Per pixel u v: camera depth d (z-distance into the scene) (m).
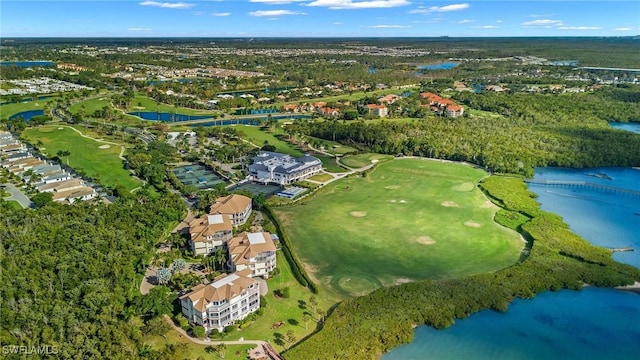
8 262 146.38
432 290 147.50
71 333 118.62
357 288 151.75
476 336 131.25
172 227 193.12
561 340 130.50
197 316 128.12
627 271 160.50
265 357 119.19
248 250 155.62
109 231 172.38
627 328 135.50
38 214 184.25
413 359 122.00
